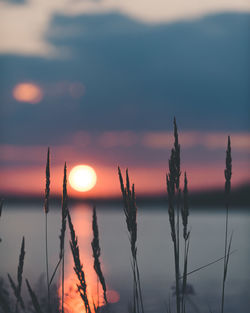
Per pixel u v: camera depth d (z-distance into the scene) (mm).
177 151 2887
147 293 28391
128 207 2795
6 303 2422
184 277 2855
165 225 168125
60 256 2773
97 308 2516
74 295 3334
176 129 2908
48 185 2861
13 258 34594
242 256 58219
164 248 76312
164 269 48188
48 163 2914
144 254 66750
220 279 38250
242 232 110188
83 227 128250
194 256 61594
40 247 65188
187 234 2879
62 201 2799
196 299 24875
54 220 157125
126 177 2789
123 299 19469
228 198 2988
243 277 39125
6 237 80438
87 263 31156
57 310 2945
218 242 86688
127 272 45469
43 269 28438
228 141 3049
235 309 22594
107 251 72688
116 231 133125
